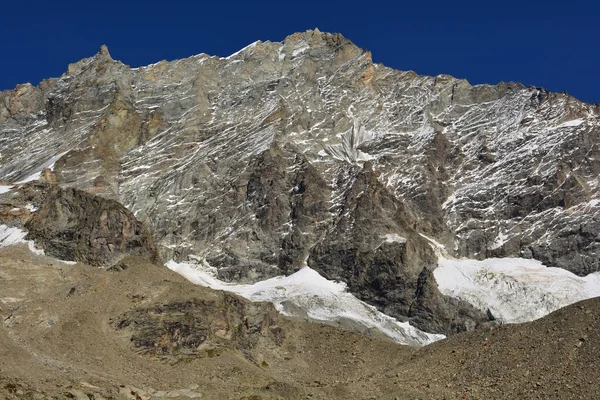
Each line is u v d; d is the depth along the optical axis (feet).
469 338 510.58
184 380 469.98
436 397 439.63
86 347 486.38
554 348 450.71
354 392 470.39
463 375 460.14
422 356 515.09
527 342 467.93
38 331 495.41
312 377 525.75
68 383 426.92
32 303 535.60
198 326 523.29
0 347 463.01
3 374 424.46
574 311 478.59
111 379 449.48
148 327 512.63
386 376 495.00
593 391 405.80
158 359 494.59
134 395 429.38
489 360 464.65
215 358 506.89
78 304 536.42
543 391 416.67
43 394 401.90
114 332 510.58
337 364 545.85
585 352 438.40
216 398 444.14
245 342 546.26
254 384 479.00
